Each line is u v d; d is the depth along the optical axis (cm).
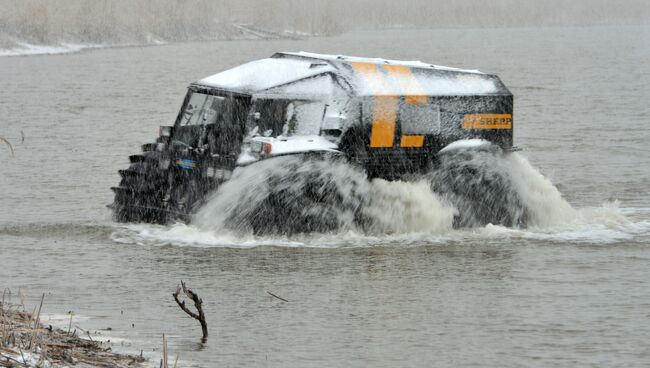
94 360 1580
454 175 2931
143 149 3000
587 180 3831
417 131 2894
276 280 2312
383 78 2895
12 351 1526
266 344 1814
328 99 2808
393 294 2194
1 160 4200
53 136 5031
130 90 7806
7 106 6556
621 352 1783
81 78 9138
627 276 2367
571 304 2119
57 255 2550
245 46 15850
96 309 2048
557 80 8962
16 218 3020
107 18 15775
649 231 2911
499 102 3059
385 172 2844
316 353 1762
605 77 9344
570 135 5184
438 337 1872
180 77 9219
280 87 2814
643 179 3841
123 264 2458
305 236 2733
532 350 1794
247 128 2752
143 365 1619
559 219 3045
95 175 3850
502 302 2133
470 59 12375
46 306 2064
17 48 13612
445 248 2672
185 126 2927
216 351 1758
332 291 2216
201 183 2772
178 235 2733
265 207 2694
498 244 2730
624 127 5519
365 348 1800
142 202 2902
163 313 2027
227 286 2258
